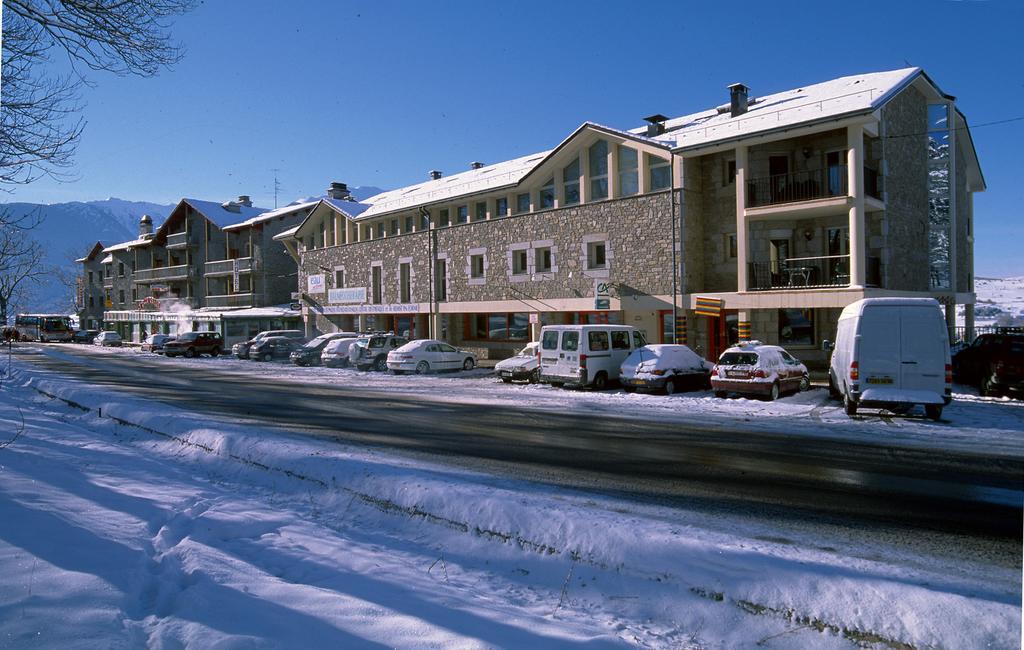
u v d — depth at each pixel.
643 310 23.84
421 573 4.64
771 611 3.84
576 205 25.45
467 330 33.00
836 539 5.35
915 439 10.44
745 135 20.23
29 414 12.77
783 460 8.77
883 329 12.45
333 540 5.30
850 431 11.26
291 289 51.09
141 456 8.74
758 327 21.83
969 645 3.30
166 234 62.59
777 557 4.28
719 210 22.66
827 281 20.30
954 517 6.04
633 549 4.60
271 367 30.31
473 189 30.23
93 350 48.62
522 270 28.19
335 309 39.84
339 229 40.22
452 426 11.88
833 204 19.00
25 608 3.27
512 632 3.54
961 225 27.80
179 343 39.66
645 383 17.19
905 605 3.59
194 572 4.09
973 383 18.00
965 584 4.28
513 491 6.69
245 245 53.31
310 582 4.25
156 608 3.62
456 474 7.68
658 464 8.48
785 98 23.58
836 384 15.17
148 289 66.06
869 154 20.64
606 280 24.42
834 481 7.51
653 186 23.44
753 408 14.30
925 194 23.56
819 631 3.66
